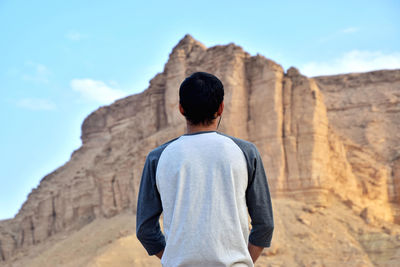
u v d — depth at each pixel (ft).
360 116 219.20
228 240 10.27
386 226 127.95
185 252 10.19
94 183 208.74
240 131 147.33
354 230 124.36
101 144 288.92
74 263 127.03
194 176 10.61
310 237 118.52
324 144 146.10
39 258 156.97
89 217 205.05
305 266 105.29
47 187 265.34
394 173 170.60
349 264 105.29
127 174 181.57
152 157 11.34
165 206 10.75
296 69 153.99
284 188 139.95
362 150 179.93
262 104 148.15
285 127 145.07
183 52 178.19
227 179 10.58
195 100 11.30
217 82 11.60
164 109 183.73
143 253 115.14
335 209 137.28
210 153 10.80
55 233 219.82
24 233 233.76
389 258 110.22
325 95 235.81
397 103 220.43
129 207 173.78
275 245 112.47
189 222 10.34
